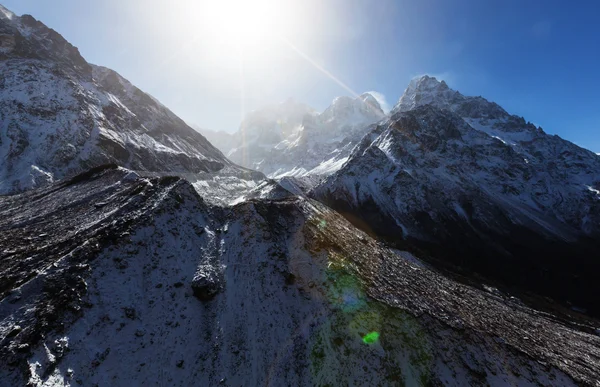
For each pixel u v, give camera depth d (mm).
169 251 27469
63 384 14984
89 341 17672
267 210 38875
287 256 31234
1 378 14039
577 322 58344
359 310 25359
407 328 24312
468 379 21375
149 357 18844
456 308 30594
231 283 26781
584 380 24156
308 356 21438
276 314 24469
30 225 33719
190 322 22359
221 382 19000
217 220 36656
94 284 20859
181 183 38156
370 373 20656
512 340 27266
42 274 19812
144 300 22234
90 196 42219
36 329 16406
